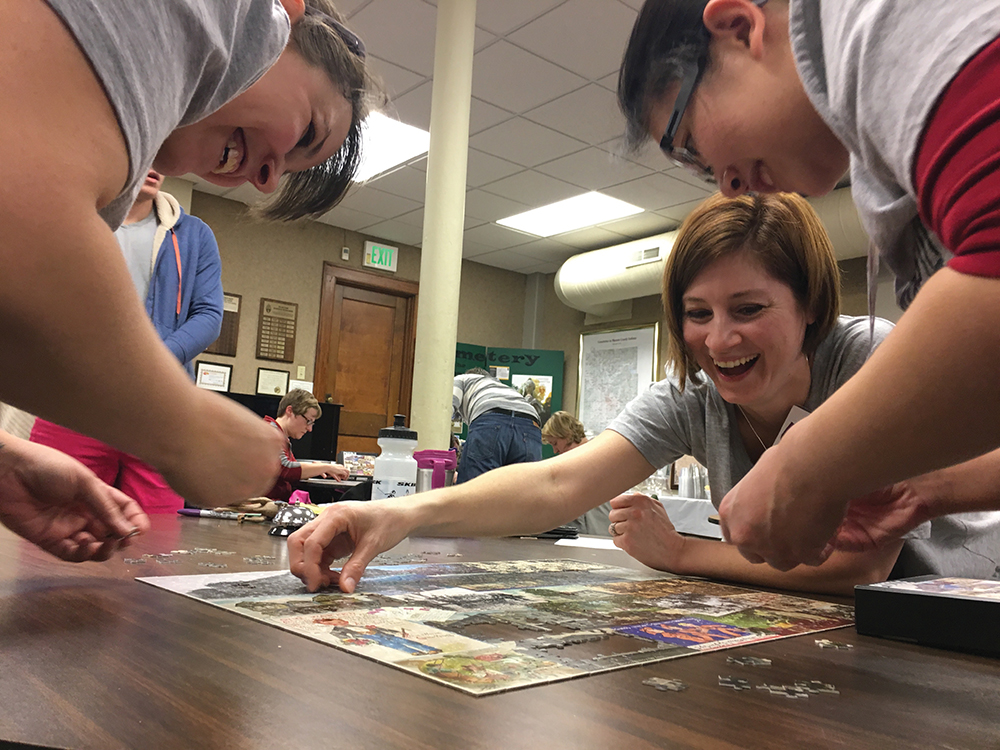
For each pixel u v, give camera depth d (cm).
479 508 105
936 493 79
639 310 659
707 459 130
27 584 73
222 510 177
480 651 53
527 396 692
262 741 34
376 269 645
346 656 50
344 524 83
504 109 413
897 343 45
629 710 41
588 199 535
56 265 34
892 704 45
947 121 40
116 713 37
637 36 77
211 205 560
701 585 98
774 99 66
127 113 38
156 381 42
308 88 63
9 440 75
